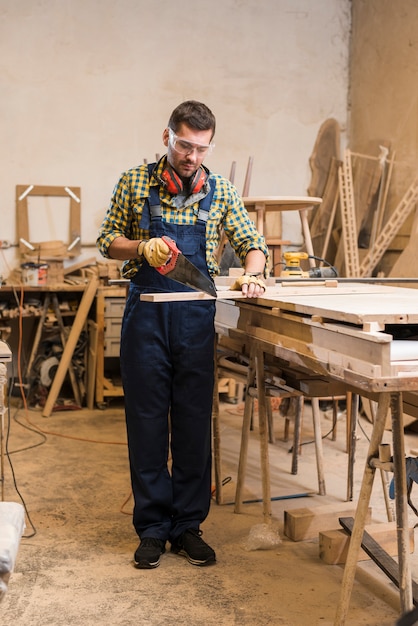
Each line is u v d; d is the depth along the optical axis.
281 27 6.12
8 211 5.68
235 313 3.15
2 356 2.87
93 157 5.81
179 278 2.48
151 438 2.84
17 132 5.64
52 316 5.50
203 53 5.97
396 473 2.17
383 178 5.75
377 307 2.16
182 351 2.78
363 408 5.41
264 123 6.16
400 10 5.58
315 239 6.27
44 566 2.80
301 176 6.27
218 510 3.45
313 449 4.49
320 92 6.25
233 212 2.89
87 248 5.88
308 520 3.07
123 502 3.55
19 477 3.91
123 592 2.60
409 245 5.26
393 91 5.70
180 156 2.62
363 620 2.42
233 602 2.53
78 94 5.73
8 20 5.54
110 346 5.49
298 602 2.54
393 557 2.83
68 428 4.98
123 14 5.77
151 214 2.72
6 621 2.39
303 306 2.28
